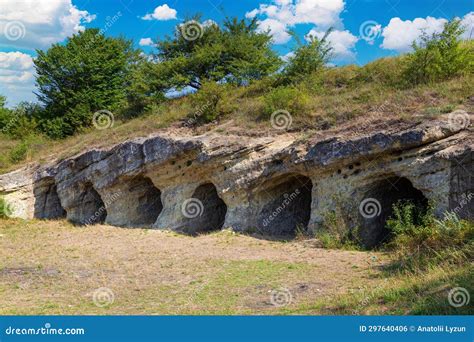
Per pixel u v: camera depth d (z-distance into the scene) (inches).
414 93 828.0
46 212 1253.7
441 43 936.9
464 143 631.2
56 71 1660.9
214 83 1139.9
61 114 1658.5
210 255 701.3
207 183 948.6
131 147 1019.9
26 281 582.2
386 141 677.9
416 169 653.3
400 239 608.4
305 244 723.4
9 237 960.3
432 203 628.4
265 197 864.9
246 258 668.1
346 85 1067.3
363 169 713.6
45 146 1453.0
